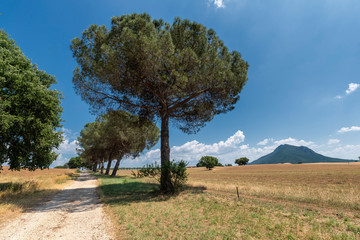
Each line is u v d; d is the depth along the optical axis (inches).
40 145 597.6
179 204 384.5
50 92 594.2
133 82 531.2
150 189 639.8
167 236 209.6
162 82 516.1
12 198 446.0
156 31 526.0
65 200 466.3
